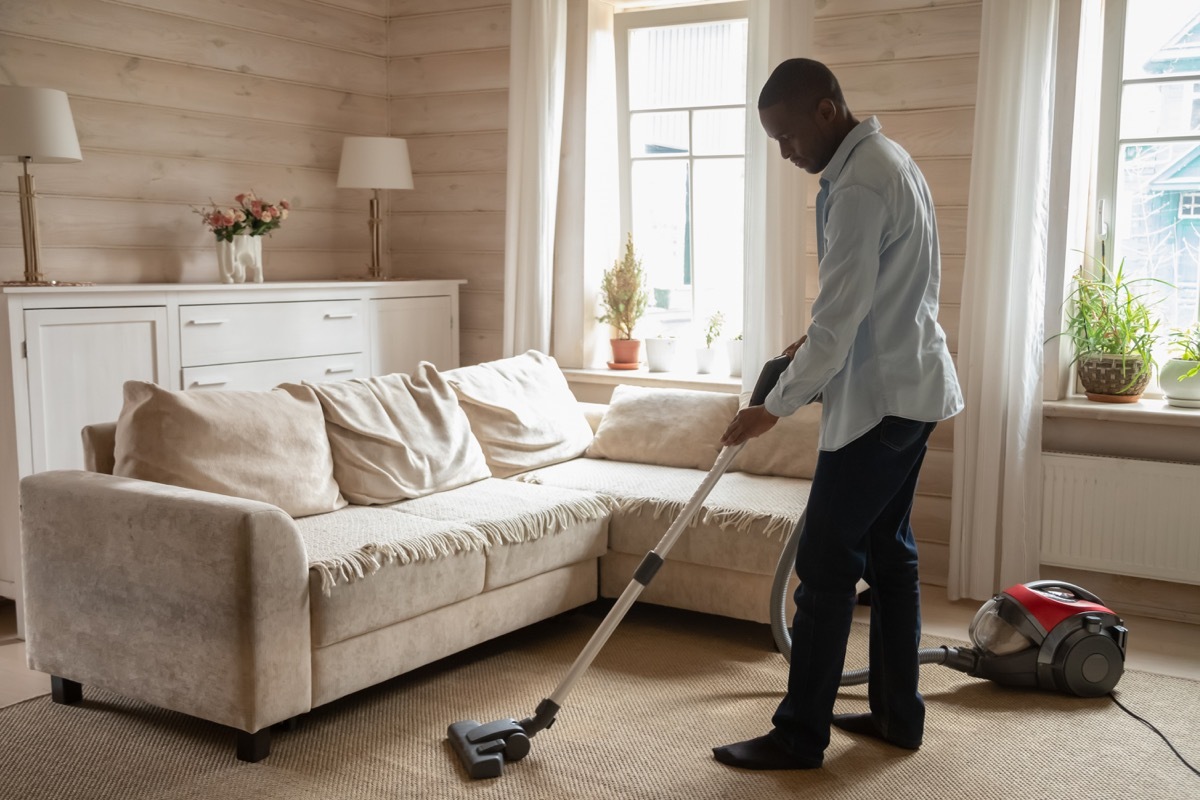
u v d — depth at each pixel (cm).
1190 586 354
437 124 488
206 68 415
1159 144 366
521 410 376
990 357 359
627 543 333
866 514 231
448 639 284
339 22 471
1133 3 363
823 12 391
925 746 252
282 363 395
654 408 386
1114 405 362
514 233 453
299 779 234
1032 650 284
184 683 245
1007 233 354
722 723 264
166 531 243
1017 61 349
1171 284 371
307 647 246
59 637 267
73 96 370
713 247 450
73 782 232
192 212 413
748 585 316
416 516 298
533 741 254
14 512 321
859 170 220
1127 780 235
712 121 441
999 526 369
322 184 471
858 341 229
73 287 323
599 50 450
